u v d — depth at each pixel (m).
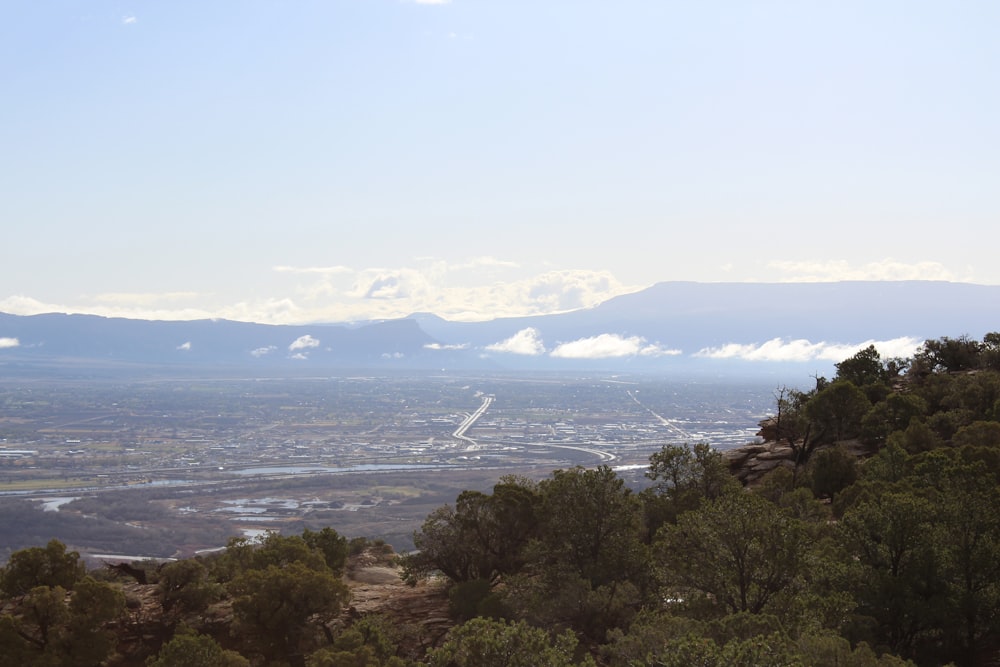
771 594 47.34
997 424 80.94
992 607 48.47
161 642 59.19
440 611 61.91
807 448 96.44
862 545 51.84
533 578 59.34
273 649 57.88
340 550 77.19
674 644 36.19
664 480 77.69
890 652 46.12
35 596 55.66
